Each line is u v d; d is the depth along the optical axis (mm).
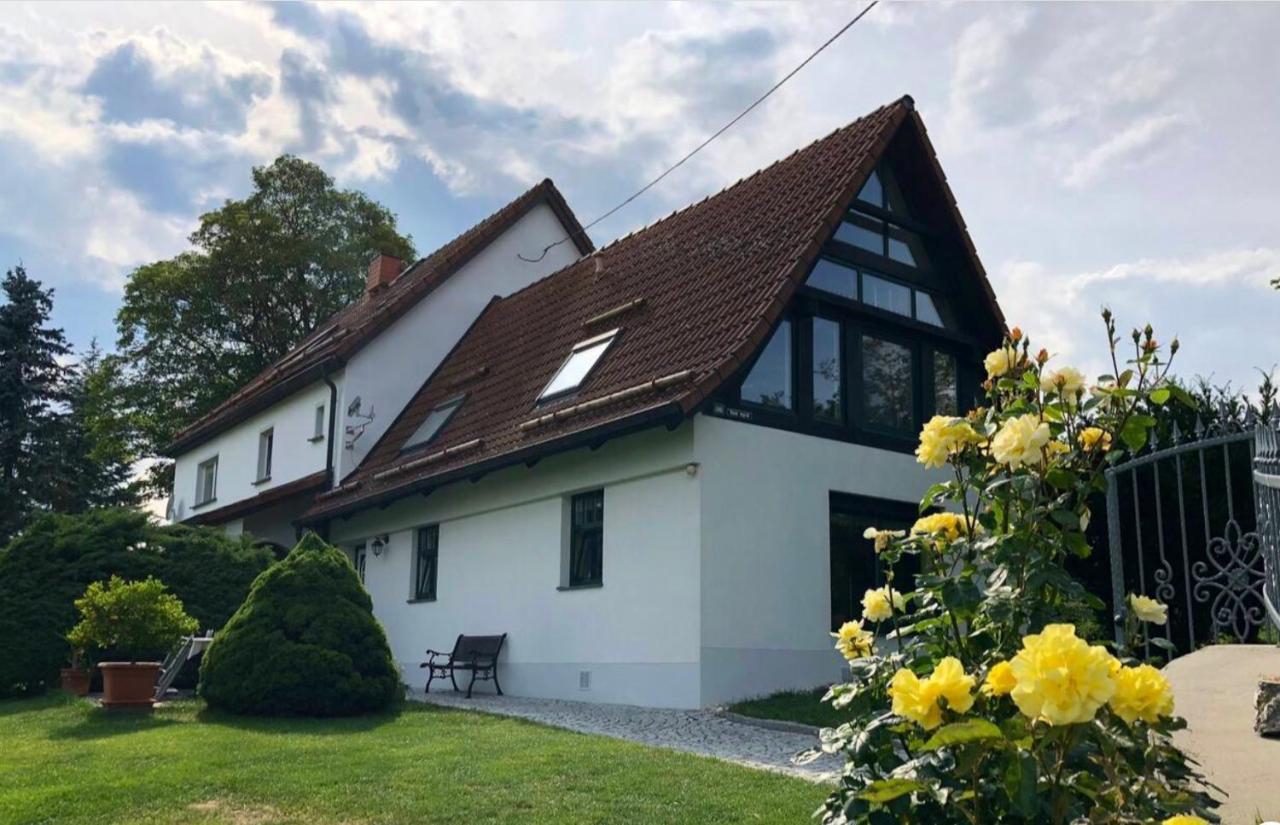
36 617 15531
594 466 14922
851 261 15859
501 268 24609
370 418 22328
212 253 37406
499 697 15461
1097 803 2912
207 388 37812
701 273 16141
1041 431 3551
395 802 7387
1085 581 11211
